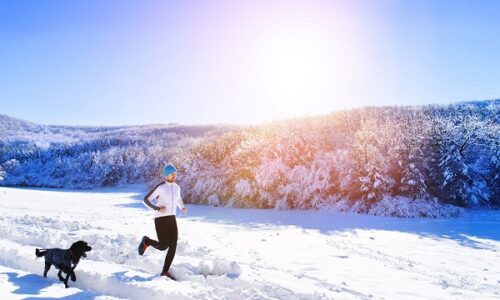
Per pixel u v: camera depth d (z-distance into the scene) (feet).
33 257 18.67
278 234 35.09
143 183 167.43
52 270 17.29
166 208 16.65
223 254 22.43
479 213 56.65
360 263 23.59
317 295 13.94
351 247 30.01
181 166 89.76
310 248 28.19
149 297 14.23
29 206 64.18
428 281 19.75
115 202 82.48
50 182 187.11
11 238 24.26
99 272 16.14
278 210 63.36
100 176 170.50
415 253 28.86
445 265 25.18
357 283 18.35
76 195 104.22
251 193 68.64
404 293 16.80
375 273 20.88
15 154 237.25
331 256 25.44
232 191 73.10
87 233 25.22
